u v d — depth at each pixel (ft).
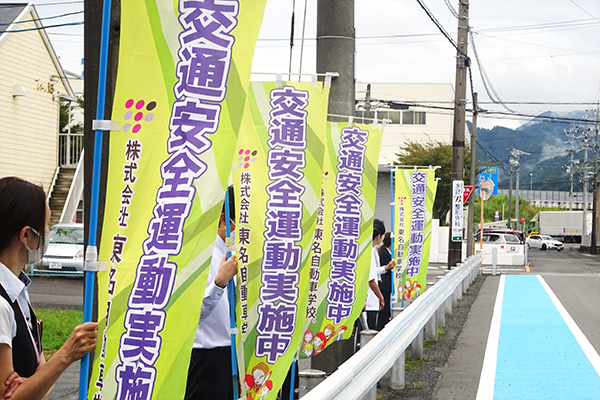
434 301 41.27
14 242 10.41
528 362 36.52
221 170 12.71
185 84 12.72
